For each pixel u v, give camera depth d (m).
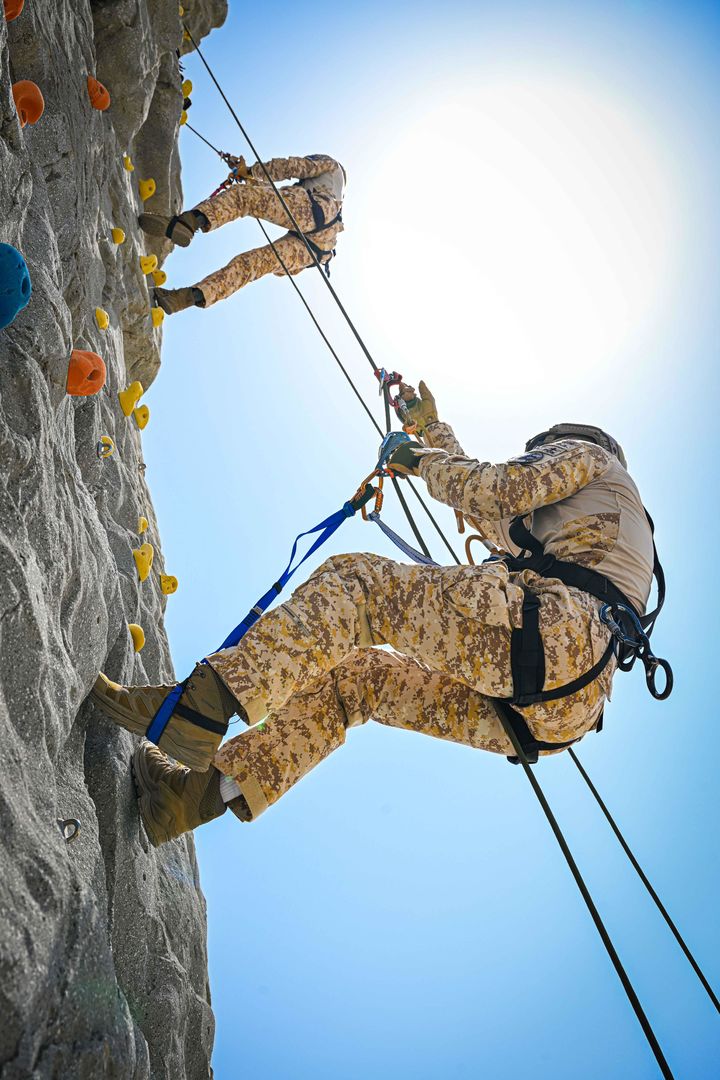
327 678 2.82
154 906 2.83
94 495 3.57
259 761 2.67
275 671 2.43
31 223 2.77
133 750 2.80
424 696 2.83
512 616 2.47
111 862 2.47
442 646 2.50
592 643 2.52
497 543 2.99
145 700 2.50
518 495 2.69
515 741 2.62
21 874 1.76
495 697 2.58
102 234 4.38
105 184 4.52
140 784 2.73
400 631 2.53
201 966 3.39
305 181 6.33
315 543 2.93
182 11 6.36
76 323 3.64
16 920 1.68
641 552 2.73
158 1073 2.57
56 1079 1.70
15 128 2.46
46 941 1.75
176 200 6.79
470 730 2.79
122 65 4.78
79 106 3.75
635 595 2.69
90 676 2.49
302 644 2.46
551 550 2.71
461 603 2.47
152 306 5.77
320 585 2.53
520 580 2.65
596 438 2.96
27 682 2.01
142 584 4.23
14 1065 1.62
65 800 2.23
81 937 1.88
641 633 2.62
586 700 2.55
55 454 2.52
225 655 2.45
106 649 2.61
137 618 3.67
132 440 4.69
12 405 2.24
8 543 1.99
